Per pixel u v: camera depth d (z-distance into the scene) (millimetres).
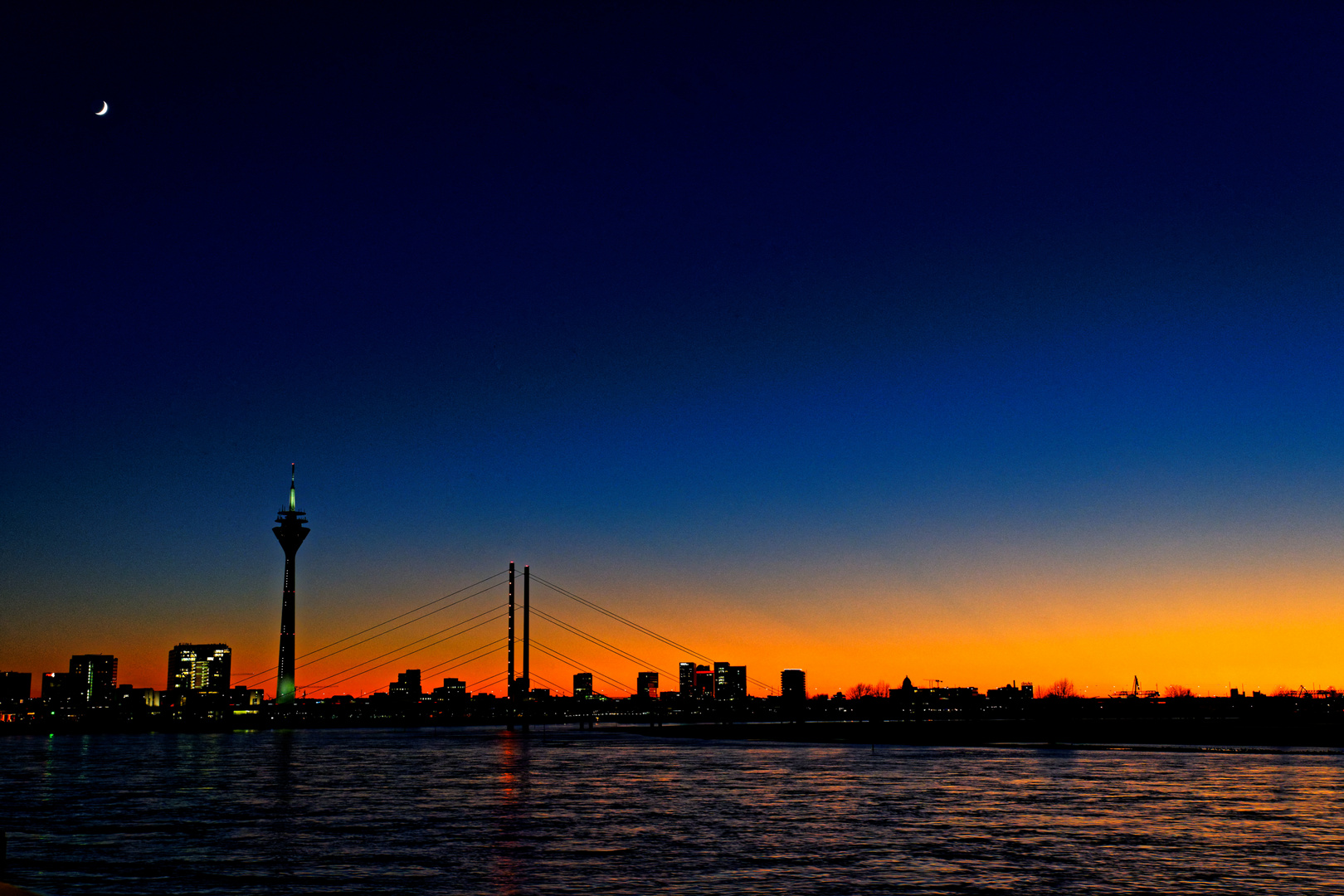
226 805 67625
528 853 43281
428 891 34594
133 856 43094
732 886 35188
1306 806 62094
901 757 131250
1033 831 49688
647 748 176125
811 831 50188
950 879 36438
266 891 34812
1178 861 40156
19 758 154250
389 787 82938
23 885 36219
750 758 132000
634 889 34781
